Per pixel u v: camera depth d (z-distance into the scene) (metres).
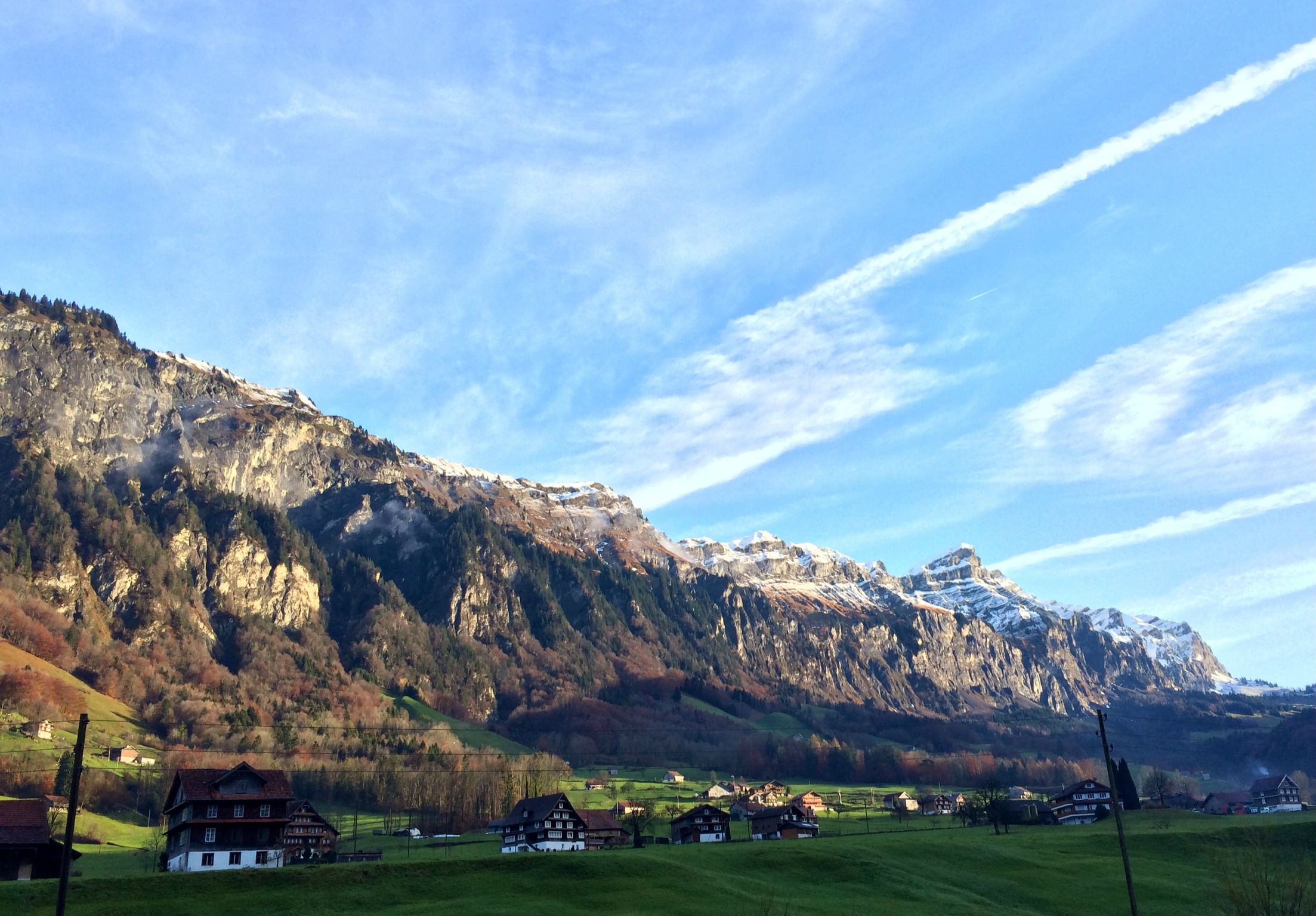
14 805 139.25
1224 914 120.62
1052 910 128.25
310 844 194.38
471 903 114.94
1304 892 104.06
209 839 140.38
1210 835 168.25
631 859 132.62
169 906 110.25
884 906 122.75
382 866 125.56
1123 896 134.50
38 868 134.88
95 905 109.25
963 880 140.50
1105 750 99.38
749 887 128.25
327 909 110.94
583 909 113.50
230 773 146.50
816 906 120.75
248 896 114.44
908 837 177.00
